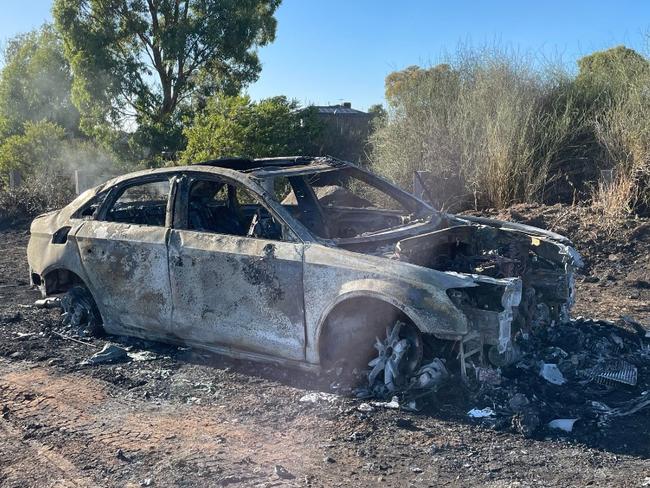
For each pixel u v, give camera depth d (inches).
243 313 201.0
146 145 830.5
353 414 173.0
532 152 440.5
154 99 866.8
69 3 831.1
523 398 172.2
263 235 208.4
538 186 436.8
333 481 142.6
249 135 596.1
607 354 206.4
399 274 177.2
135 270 224.7
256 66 906.7
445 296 171.6
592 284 321.7
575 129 453.7
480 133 470.9
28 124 791.7
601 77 484.4
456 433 162.9
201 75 897.5
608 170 415.2
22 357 227.3
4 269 391.2
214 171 216.8
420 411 174.1
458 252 227.3
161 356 223.5
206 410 180.9
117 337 243.8
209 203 244.4
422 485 140.1
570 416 168.2
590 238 362.9
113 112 868.6
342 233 248.2
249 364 211.9
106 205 243.0
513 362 189.6
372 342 190.4
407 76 573.6
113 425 173.2
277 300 194.1
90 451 158.7
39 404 188.2
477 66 515.5
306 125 693.9
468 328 172.4
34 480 145.9
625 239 356.5
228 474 145.9
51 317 271.0
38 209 593.0
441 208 444.5
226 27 855.1
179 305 214.8
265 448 158.6
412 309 172.9
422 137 494.3
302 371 200.2
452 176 467.2
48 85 1057.5
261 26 905.5
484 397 175.9
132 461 153.0
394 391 181.3
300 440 162.1
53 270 250.7
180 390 195.0
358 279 180.7
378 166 526.9
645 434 160.7
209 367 212.2
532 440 159.0
